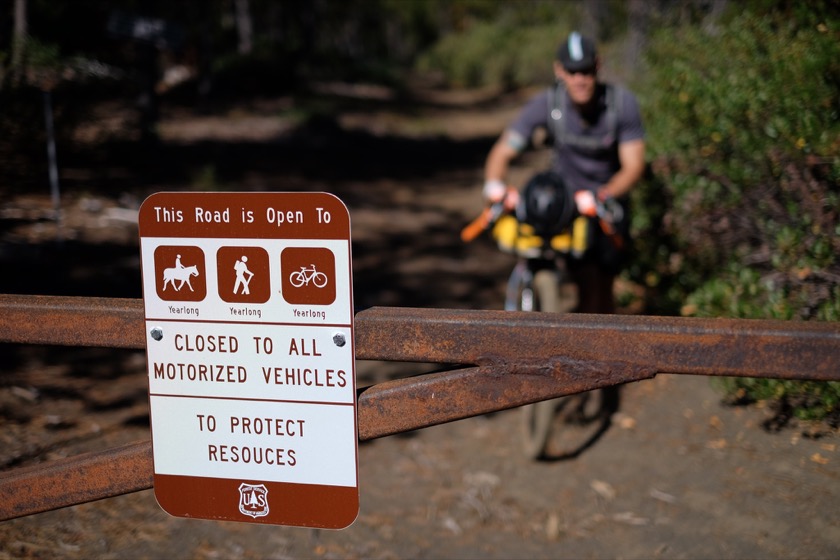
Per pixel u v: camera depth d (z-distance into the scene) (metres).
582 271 4.46
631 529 3.53
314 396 2.05
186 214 2.04
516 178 13.23
